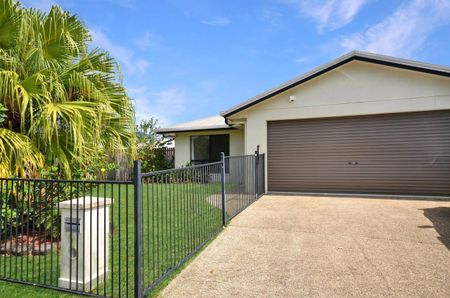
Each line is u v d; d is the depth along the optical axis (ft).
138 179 9.59
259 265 12.57
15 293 10.31
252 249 14.43
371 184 28.07
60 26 16.72
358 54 27.09
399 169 27.22
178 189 13.38
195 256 13.56
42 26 16.26
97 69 17.56
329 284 10.83
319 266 12.38
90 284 10.38
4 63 14.87
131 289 10.59
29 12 15.96
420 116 26.58
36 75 14.30
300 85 29.84
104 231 10.92
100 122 15.75
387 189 27.58
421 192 26.58
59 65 16.52
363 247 14.44
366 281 11.00
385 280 11.04
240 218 20.21
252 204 24.99
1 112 13.73
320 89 29.30
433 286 10.52
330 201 25.85
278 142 31.37
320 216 20.56
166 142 50.39
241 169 24.17
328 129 29.55
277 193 30.53
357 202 25.13
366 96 27.68
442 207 22.48
